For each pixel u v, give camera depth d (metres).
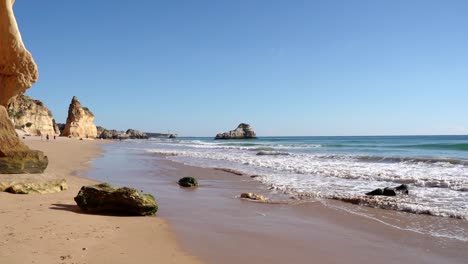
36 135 93.88
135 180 17.19
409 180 15.48
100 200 9.18
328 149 47.88
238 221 9.23
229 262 6.14
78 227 7.64
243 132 164.12
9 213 8.46
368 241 7.57
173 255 6.33
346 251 6.90
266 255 6.58
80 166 22.88
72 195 11.34
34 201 9.99
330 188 14.38
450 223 8.97
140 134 177.75
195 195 13.27
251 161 27.31
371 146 56.47
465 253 6.82
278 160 28.00
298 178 17.38
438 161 23.42
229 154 37.09
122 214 9.27
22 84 14.01
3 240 6.49
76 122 110.81
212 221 9.17
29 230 7.19
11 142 12.65
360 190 13.83
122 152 42.28
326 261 6.34
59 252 6.05
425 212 10.04
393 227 8.66
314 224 8.99
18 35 13.86
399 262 6.35
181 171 20.94
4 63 13.67
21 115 97.06
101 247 6.47
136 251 6.40
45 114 106.19
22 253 5.88
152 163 26.64
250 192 13.88
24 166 12.58
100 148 52.69
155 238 7.29
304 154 34.75
